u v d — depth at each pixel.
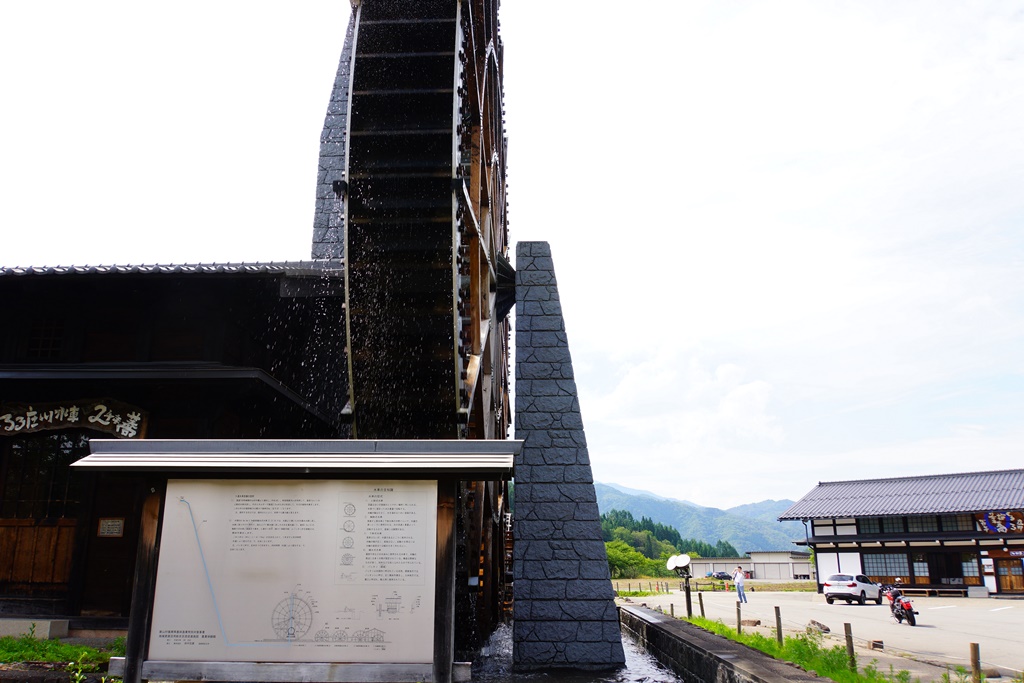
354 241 9.86
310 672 5.29
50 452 11.09
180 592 5.48
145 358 10.98
